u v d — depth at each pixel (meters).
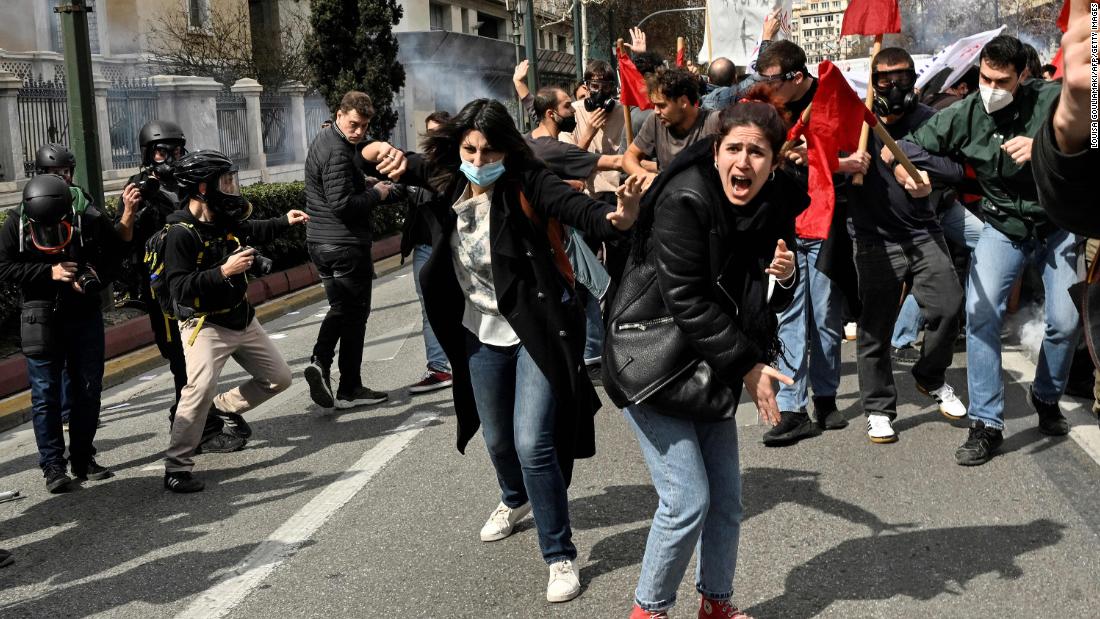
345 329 6.81
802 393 5.49
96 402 5.64
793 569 3.89
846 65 12.01
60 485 5.48
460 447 4.18
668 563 3.22
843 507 4.51
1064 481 4.70
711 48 9.59
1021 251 5.01
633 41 7.55
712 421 3.09
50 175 5.41
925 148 5.09
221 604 3.89
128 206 5.66
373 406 6.98
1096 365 1.70
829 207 4.69
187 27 23.80
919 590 3.66
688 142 5.55
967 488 4.68
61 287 5.46
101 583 4.19
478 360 3.90
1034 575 3.74
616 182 6.93
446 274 3.85
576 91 7.27
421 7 39.22
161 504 5.20
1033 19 22.27
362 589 3.94
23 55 18.47
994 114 4.87
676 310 3.01
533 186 3.61
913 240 5.34
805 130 4.71
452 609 3.72
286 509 4.96
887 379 5.44
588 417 3.89
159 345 6.16
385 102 18.31
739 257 3.04
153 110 16.97
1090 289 1.71
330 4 17.80
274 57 24.30
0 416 7.30
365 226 6.80
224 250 5.56
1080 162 1.27
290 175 20.44
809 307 5.60
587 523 4.48
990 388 5.04
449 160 3.75
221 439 6.09
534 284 3.67
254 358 5.77
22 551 4.64
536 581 3.91
